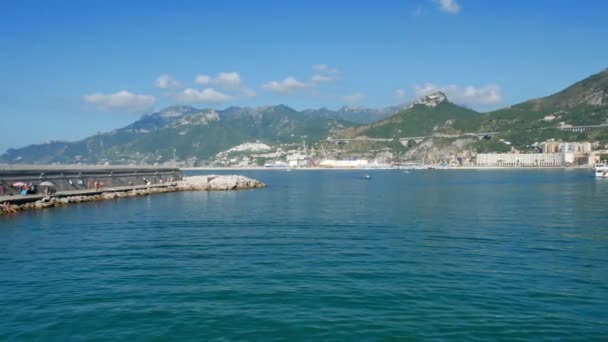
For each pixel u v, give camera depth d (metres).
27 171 85.50
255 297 27.03
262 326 23.06
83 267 34.12
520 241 43.25
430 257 36.59
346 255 37.56
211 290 28.36
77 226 55.00
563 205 77.44
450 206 76.94
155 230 51.88
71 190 97.81
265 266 34.03
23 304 26.28
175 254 38.47
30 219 61.66
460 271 32.16
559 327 22.67
